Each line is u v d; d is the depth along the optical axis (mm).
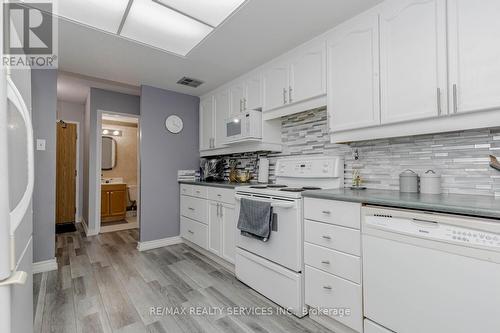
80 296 2006
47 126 2598
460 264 1046
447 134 1592
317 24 1903
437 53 1371
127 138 5801
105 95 4035
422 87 1429
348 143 2119
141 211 3203
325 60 1999
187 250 3180
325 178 2205
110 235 3900
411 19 1480
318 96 2061
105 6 1711
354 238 1450
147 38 2125
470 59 1258
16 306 959
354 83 1773
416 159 1730
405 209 1247
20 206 858
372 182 1975
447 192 1583
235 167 3441
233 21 1879
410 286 1199
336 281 1540
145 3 1689
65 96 4379
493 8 1192
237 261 2320
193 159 3688
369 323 1370
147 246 3213
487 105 1205
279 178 2643
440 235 1102
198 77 2982
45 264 2500
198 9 1749
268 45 2227
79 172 4848
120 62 2586
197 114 3754
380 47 1628
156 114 3344
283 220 1854
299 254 1753
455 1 1310
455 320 1057
